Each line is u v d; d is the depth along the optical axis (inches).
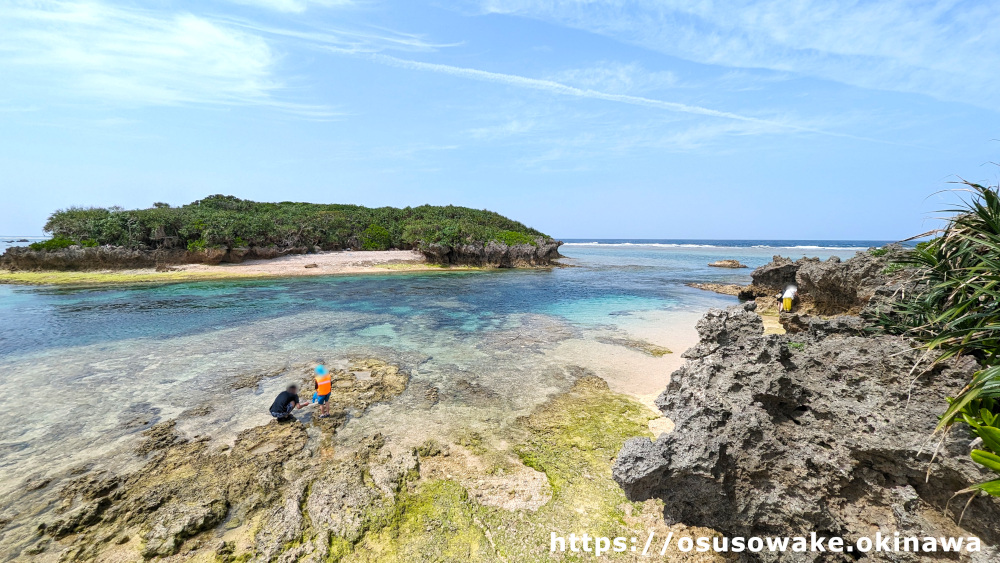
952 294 190.5
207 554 227.3
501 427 371.2
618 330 740.0
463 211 3309.5
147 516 254.1
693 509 220.5
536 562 220.4
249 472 299.4
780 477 208.4
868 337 253.1
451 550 229.6
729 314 322.0
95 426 368.8
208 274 1544.0
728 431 217.3
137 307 928.3
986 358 187.3
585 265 2297.0
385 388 460.8
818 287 754.8
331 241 2412.6
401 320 821.2
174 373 504.1
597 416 393.1
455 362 554.6
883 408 207.2
